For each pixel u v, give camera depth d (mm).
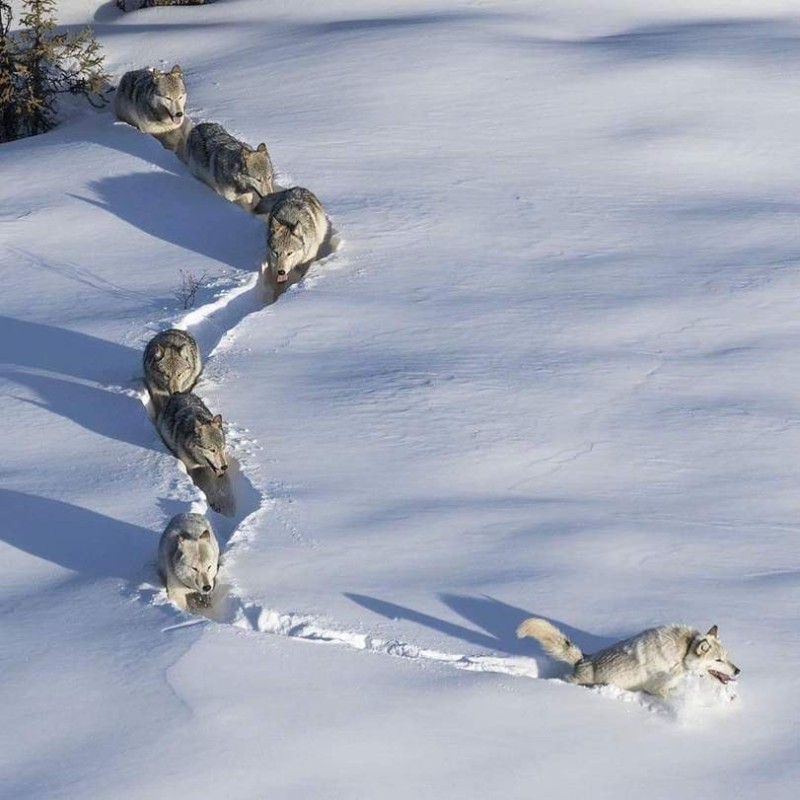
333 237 34562
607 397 26266
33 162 40062
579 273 32531
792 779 14961
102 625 18047
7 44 46781
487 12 56500
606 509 21750
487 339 28938
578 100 44562
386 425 25000
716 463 23656
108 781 14375
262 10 58844
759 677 16984
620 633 17922
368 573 19484
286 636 17766
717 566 19797
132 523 21422
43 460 23953
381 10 57531
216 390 26750
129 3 62875
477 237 34656
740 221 35656
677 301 30812
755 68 47531
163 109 41188
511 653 17500
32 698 16219
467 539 20547
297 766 14633
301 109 44156
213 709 15750
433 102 44469
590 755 15312
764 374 27297
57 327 30172
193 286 32219
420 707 16062
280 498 22062
